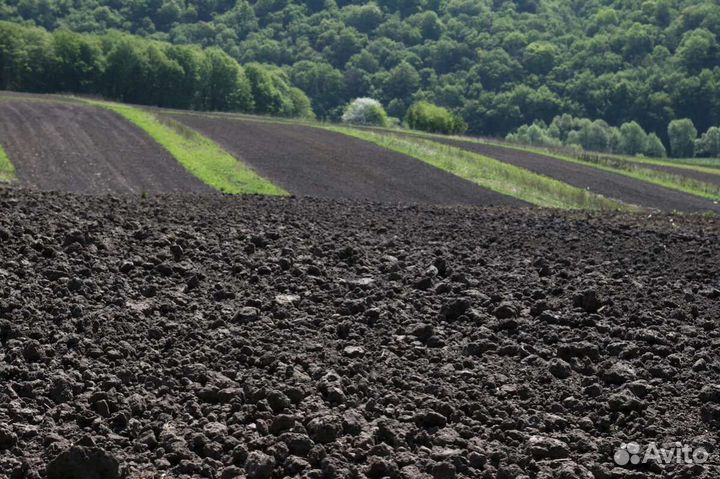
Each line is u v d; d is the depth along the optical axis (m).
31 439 8.69
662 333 13.60
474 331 13.11
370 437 9.01
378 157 57.34
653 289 16.95
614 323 14.02
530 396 10.73
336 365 11.20
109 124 63.34
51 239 16.64
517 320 13.67
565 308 14.70
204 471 8.22
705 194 56.03
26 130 56.91
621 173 63.25
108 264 15.45
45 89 149.50
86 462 7.76
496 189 47.31
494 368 11.66
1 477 7.93
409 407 10.02
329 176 48.09
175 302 13.77
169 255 16.67
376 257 18.22
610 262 20.00
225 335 12.27
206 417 9.45
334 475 8.21
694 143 183.62
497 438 9.46
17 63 147.25
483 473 8.49
